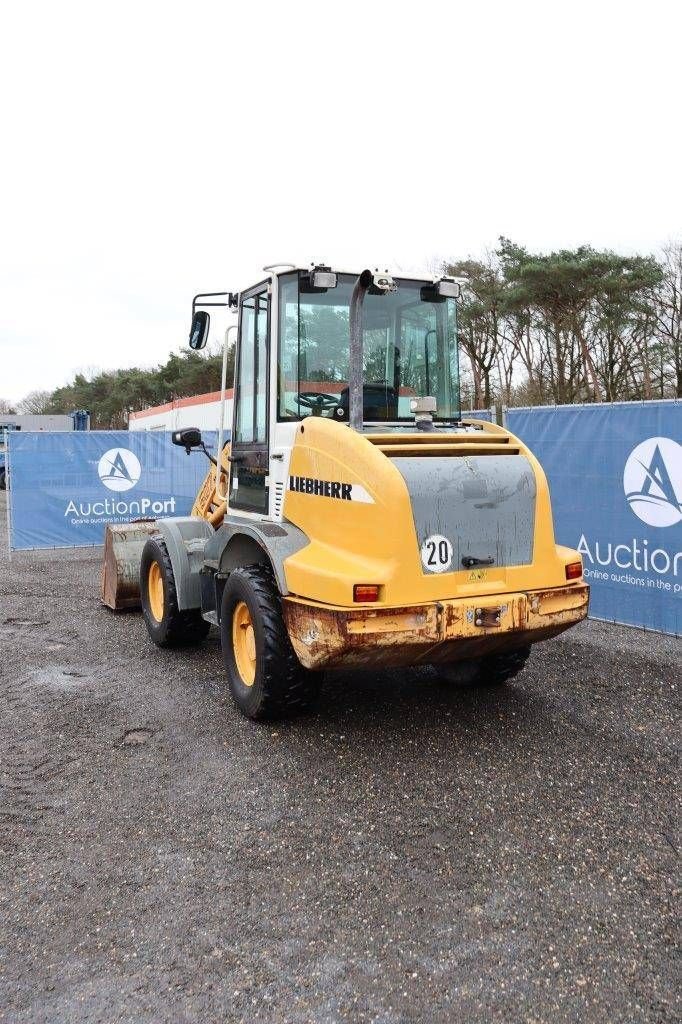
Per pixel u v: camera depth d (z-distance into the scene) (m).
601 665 5.70
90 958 2.62
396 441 4.26
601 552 7.00
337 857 3.22
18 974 2.55
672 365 22.84
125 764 4.15
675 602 6.45
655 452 6.46
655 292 22.95
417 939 2.70
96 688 5.41
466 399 27.72
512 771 3.98
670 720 4.64
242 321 5.39
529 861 3.17
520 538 4.24
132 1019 2.35
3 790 3.87
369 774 3.97
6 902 2.94
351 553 4.09
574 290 23.64
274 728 4.59
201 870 3.14
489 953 2.62
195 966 2.58
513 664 5.04
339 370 4.76
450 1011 2.37
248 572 4.71
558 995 2.42
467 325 26.61
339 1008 2.38
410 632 3.87
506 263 25.41
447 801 3.68
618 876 3.05
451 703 4.96
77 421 29.78
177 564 5.98
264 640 4.41
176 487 12.21
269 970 2.55
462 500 4.06
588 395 24.53
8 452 11.42
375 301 4.88
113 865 3.19
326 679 5.46
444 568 4.02
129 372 52.94
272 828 3.46
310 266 4.66
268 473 4.90
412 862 3.18
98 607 8.05
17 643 6.66
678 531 6.37
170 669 5.84
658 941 2.66
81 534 11.82
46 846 3.34
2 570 10.20
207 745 4.36
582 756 4.15
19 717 4.87
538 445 7.46
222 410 6.00
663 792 3.74
